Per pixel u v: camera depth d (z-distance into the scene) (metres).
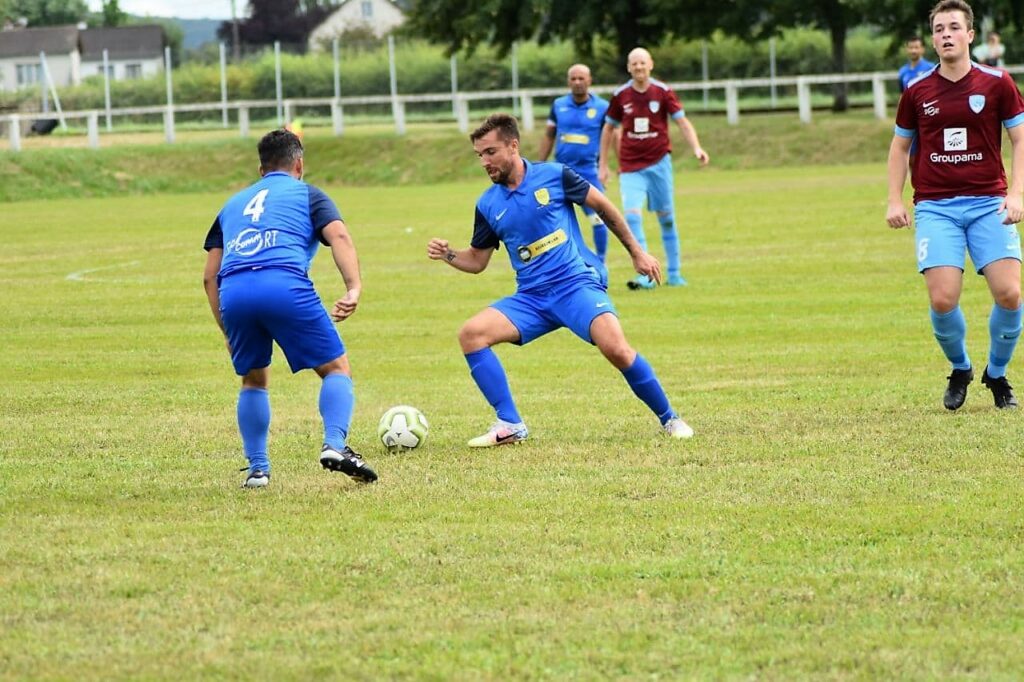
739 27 103.38
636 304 34.62
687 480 16.92
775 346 27.98
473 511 15.75
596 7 104.31
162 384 25.75
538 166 19.67
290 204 17.38
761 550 13.87
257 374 17.53
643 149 37.47
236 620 12.14
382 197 75.25
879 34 104.31
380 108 125.25
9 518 15.83
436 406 23.03
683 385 24.05
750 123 90.56
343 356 17.50
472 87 126.12
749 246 45.72
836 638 11.42
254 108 127.06
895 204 20.77
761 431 19.73
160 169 89.88
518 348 29.05
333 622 12.03
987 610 11.98
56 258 49.56
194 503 16.47
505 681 10.69
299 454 19.34
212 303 17.89
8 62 199.12
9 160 86.62
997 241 20.12
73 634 11.85
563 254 19.66
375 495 16.62
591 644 11.40
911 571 13.06
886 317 30.94
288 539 14.71
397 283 40.22
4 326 33.84
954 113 19.97
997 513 14.98
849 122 88.75
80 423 21.89
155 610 12.44
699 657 11.08
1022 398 21.59
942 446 18.31
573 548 14.11
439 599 12.59
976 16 99.19
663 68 123.94
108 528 15.30
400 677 10.83
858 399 22.03
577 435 20.06
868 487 16.28
